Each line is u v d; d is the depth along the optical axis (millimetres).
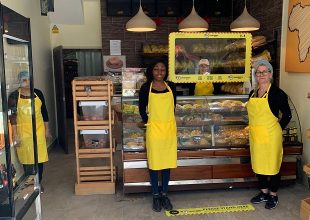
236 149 3582
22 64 2846
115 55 7008
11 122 2715
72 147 5914
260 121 3168
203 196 3580
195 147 3576
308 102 3766
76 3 5555
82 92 3506
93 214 3174
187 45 3652
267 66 3107
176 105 3631
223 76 3732
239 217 3080
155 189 3303
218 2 6941
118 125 4230
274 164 3184
